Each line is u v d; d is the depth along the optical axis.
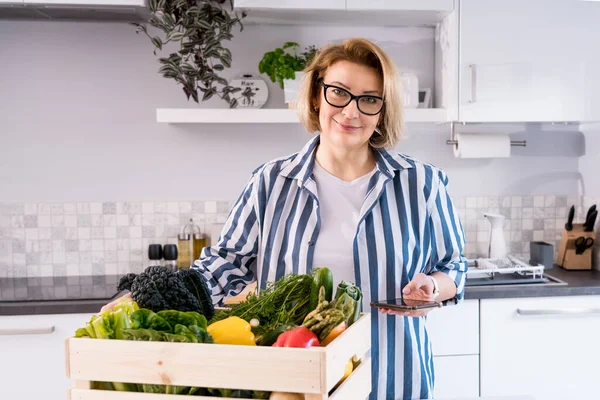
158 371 0.99
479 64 2.91
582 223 3.30
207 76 2.87
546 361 2.78
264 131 3.24
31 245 3.19
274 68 3.00
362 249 1.63
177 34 2.79
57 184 3.18
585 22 2.93
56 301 2.65
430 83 3.27
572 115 2.96
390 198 1.67
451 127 3.29
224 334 1.05
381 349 1.62
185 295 1.14
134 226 3.21
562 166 3.37
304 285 1.21
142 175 3.21
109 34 3.13
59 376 2.64
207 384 0.98
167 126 3.20
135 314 1.04
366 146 1.66
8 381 2.62
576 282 2.87
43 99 3.14
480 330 2.76
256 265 1.83
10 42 3.11
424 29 3.25
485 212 3.36
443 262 1.76
